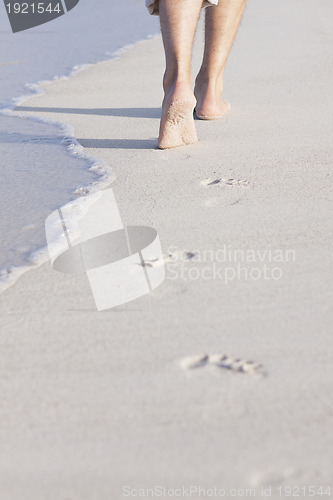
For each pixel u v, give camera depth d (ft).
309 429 4.11
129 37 20.44
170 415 4.28
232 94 12.94
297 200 7.53
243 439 4.05
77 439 4.12
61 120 11.61
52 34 21.12
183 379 4.62
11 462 3.96
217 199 7.67
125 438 4.10
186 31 9.04
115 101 12.89
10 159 9.46
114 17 24.56
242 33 19.71
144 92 13.55
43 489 3.76
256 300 5.55
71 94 13.60
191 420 4.23
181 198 7.74
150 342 5.05
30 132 10.91
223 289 5.74
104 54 17.81
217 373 4.66
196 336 5.09
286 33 19.49
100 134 10.66
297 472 3.80
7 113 12.25
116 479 3.80
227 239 6.64
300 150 9.32
